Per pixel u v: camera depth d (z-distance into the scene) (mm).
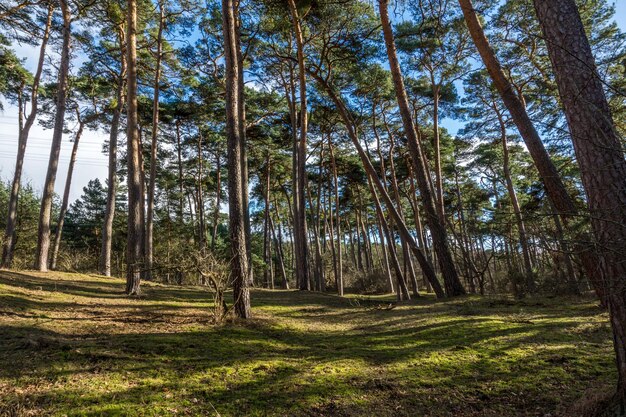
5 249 16141
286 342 6141
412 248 12492
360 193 32500
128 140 10562
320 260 25234
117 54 18734
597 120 3258
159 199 35031
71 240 35250
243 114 17078
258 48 17250
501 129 18703
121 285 12883
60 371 3973
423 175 12258
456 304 10117
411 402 3807
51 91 19781
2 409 3086
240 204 7949
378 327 7668
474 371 4582
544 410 3537
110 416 3137
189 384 3971
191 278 20906
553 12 3781
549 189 5605
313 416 3434
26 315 6363
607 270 3057
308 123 21781
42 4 15039
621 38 11977
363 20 14062
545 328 6402
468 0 7977
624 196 3014
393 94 18953
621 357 3086
